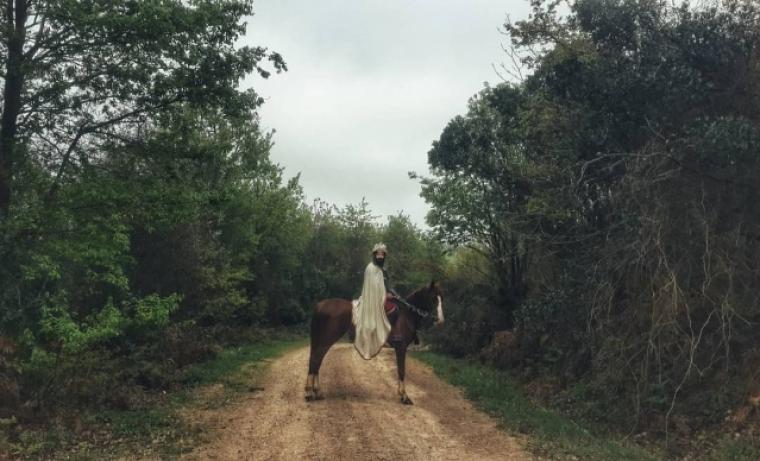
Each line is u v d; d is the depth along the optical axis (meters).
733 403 9.34
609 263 11.74
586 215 13.74
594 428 10.57
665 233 10.67
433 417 10.87
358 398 12.31
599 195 13.26
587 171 13.30
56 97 13.99
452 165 23.30
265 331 34.06
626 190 11.45
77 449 8.19
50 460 7.64
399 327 12.03
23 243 12.14
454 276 29.33
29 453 7.75
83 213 13.55
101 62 14.34
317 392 12.02
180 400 11.82
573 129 13.51
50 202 13.50
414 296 12.36
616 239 11.90
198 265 20.78
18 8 13.59
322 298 47.88
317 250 48.81
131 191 14.39
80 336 10.70
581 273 13.11
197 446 8.52
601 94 12.60
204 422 9.97
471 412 11.72
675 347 10.80
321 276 48.09
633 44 12.34
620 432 10.23
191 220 16.05
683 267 10.62
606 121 12.75
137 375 12.97
